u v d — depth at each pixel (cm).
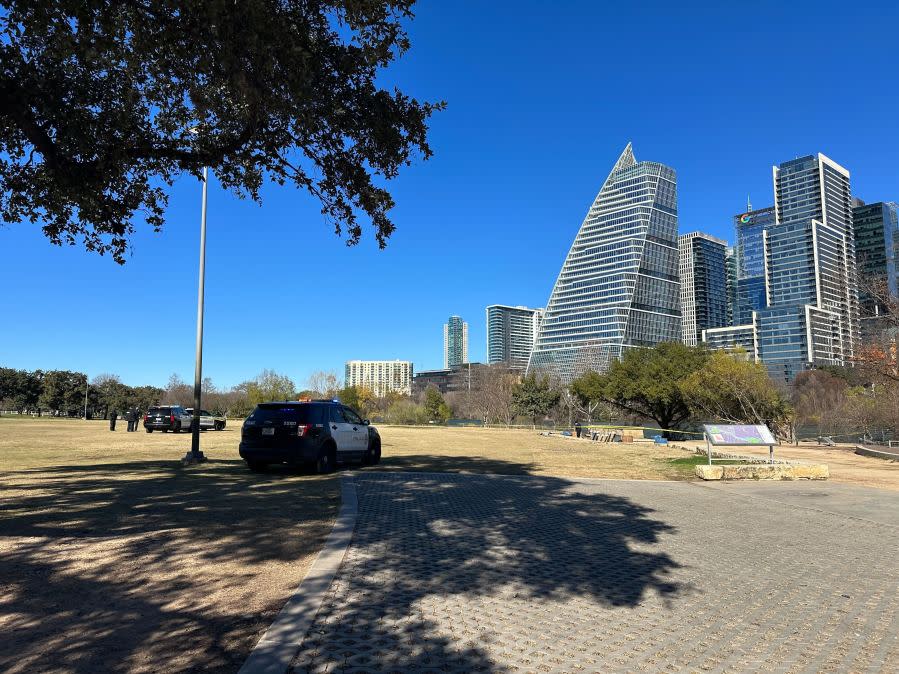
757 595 520
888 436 3044
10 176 852
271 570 546
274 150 837
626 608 478
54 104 735
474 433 4653
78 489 1011
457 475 1395
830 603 501
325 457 1395
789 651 397
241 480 1191
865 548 705
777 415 3081
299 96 661
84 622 412
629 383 4028
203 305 1620
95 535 658
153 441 2603
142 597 466
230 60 624
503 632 416
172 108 868
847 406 3266
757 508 997
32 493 955
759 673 362
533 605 477
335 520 778
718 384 3103
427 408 7619
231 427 4591
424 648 383
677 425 4359
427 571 564
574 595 506
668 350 4106
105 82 813
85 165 751
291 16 671
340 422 1487
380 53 725
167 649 372
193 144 861
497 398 7319
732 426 1486
